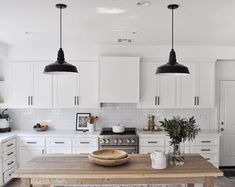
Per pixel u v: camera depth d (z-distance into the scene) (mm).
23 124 4922
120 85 4402
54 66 2551
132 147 4254
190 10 2619
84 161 2574
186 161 2588
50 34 3750
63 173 2182
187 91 4566
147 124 4859
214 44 4434
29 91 4523
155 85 4547
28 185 2217
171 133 2430
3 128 4512
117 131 4469
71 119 4906
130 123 4902
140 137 4285
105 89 4402
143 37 3943
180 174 2189
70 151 4332
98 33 3693
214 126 4945
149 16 2848
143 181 2238
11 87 4527
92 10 2637
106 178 2186
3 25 3232
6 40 4160
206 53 4570
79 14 2775
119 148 4254
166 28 3387
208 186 2264
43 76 4520
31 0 2342
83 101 4535
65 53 4520
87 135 4309
